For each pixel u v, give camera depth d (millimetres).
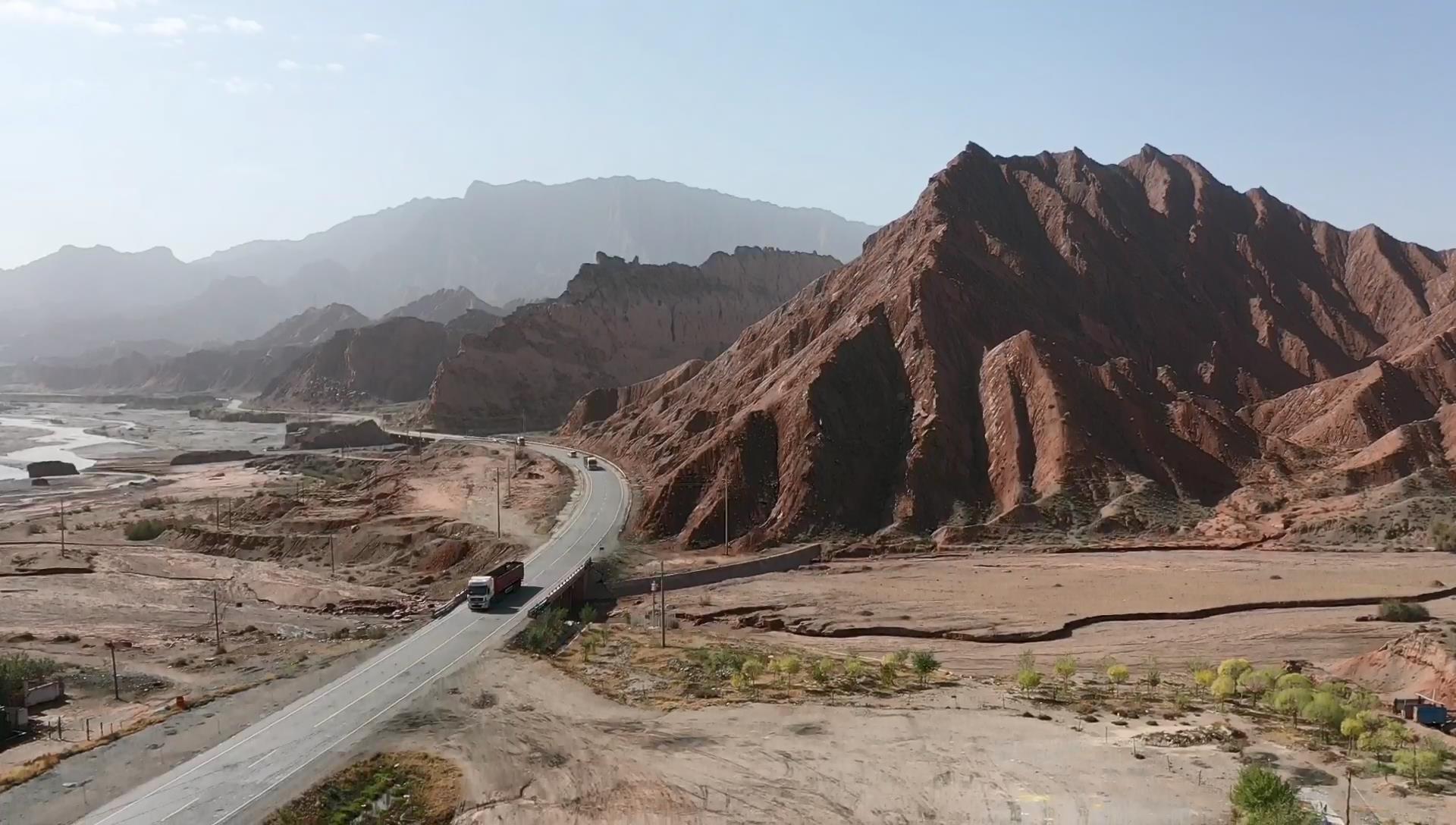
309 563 87812
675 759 38719
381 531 90625
